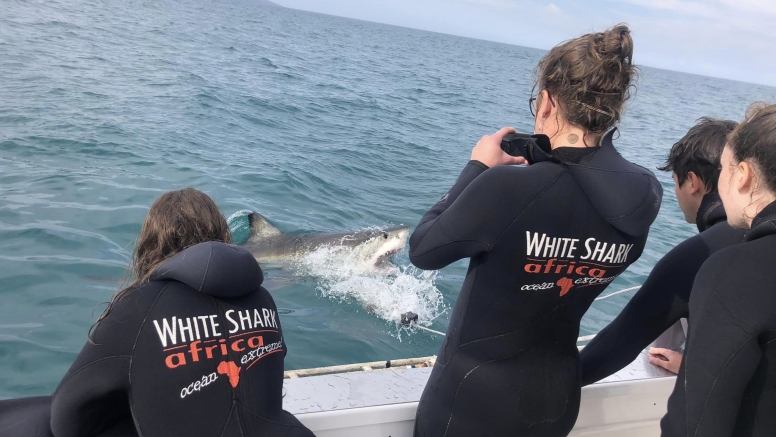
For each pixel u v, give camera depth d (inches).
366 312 222.5
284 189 346.3
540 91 68.3
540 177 64.9
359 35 2974.9
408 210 351.9
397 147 510.3
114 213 266.7
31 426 73.7
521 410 69.4
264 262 271.4
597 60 62.6
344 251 260.1
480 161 72.3
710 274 57.9
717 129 84.1
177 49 924.6
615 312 228.1
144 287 69.8
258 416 69.1
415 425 78.7
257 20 2664.9
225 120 505.4
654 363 102.2
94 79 570.6
